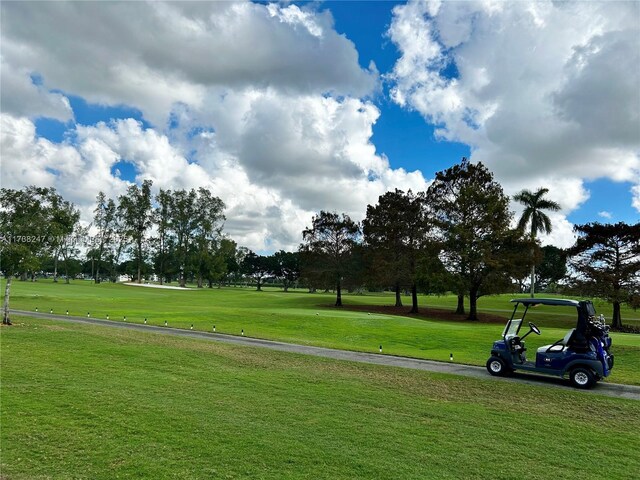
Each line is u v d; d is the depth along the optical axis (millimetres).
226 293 77000
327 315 33469
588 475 6754
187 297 63750
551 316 49875
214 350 16500
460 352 19969
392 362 15844
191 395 10312
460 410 9969
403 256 51750
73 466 6438
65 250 85812
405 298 83750
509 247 44406
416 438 8062
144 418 8555
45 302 39000
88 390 10297
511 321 14227
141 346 16406
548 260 97750
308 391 11086
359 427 8531
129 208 85500
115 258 88625
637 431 8914
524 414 9844
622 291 42531
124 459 6719
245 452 7105
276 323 28578
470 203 45219
